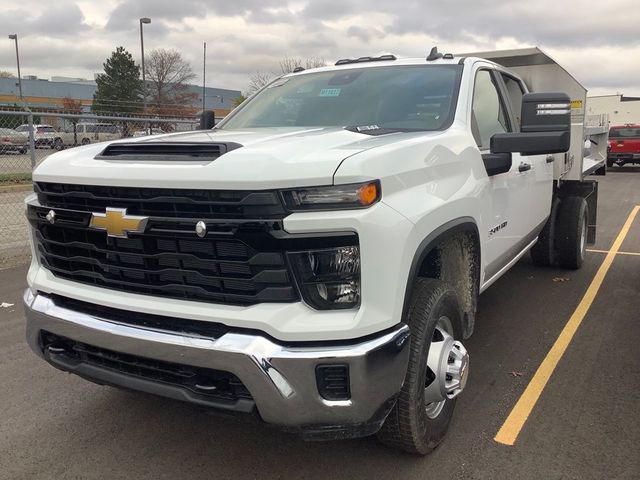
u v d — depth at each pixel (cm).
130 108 5981
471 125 379
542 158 543
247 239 241
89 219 279
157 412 374
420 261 276
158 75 5978
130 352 270
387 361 252
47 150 919
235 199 242
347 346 243
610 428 343
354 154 253
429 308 292
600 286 648
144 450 330
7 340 498
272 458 320
